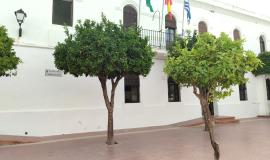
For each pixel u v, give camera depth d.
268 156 8.03
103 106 14.17
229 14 20.92
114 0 15.19
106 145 10.16
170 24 17.50
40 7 12.98
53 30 13.18
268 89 23.06
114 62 9.55
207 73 5.63
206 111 6.24
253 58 5.89
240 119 19.77
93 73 9.90
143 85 15.73
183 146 9.80
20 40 12.30
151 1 16.70
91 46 9.45
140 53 10.09
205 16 19.34
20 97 12.06
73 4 13.85
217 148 6.10
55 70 12.99
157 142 10.69
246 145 9.79
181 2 18.06
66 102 13.12
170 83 17.14
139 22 15.97
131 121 15.00
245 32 21.95
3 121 11.60
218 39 5.90
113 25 10.34
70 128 13.09
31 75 12.41
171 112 16.66
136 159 7.92
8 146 10.07
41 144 10.48
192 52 5.86
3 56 9.17
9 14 12.27
